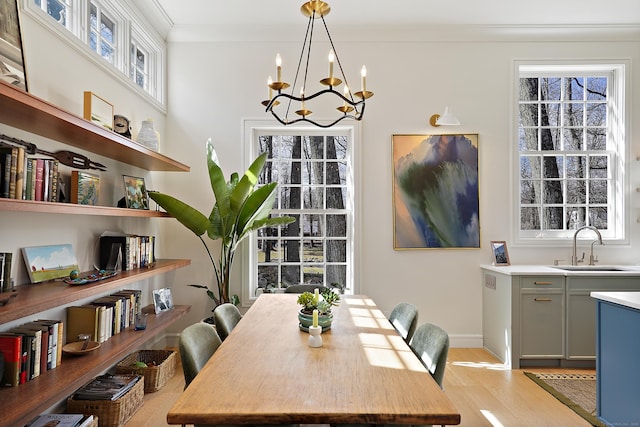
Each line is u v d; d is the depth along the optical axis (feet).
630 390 7.04
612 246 13.01
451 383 10.07
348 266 13.52
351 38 13.11
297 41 13.20
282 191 13.69
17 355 5.96
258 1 11.44
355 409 3.77
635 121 13.16
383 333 6.48
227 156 13.17
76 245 8.27
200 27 12.84
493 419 8.17
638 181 13.10
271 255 13.62
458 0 11.44
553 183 13.60
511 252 13.05
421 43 13.20
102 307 8.16
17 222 6.63
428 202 13.07
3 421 4.83
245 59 13.23
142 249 9.96
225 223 11.23
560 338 11.12
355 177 13.08
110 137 7.42
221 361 5.10
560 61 13.14
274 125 13.17
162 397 9.05
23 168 5.80
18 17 6.30
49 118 5.94
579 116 13.70
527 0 11.44
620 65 13.14
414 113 13.17
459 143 13.08
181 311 11.06
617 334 7.37
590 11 12.07
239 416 3.65
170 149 13.16
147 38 11.94
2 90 4.83
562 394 9.36
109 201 9.64
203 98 13.19
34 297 5.79
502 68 13.21
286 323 7.11
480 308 13.04
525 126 13.70
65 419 6.53
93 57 8.85
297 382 4.43
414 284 13.07
